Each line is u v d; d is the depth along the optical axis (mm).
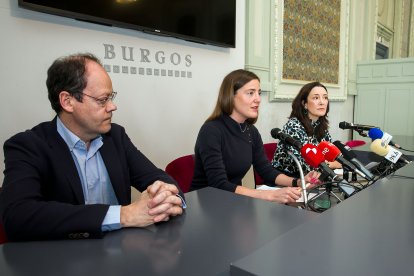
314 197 1186
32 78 1598
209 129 1567
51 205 731
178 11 2199
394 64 4328
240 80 1606
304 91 2176
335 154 1208
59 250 621
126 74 1988
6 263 567
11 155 890
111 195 1108
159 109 2209
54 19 1651
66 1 1624
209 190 1008
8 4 1501
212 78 2596
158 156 2232
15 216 721
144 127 2123
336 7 4051
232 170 1643
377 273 392
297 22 3395
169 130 2293
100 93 944
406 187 857
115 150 1101
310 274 392
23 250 623
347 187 1143
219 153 1524
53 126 1003
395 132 4391
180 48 2316
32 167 884
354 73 4605
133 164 1160
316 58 3760
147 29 2008
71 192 960
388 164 1474
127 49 1984
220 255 583
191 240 649
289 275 391
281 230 694
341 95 4320
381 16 5695
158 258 576
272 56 3088
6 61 1513
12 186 812
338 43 4168
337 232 522
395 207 666
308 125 2137
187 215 791
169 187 808
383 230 530
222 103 1639
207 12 2414
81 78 926
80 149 1042
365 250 455
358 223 564
